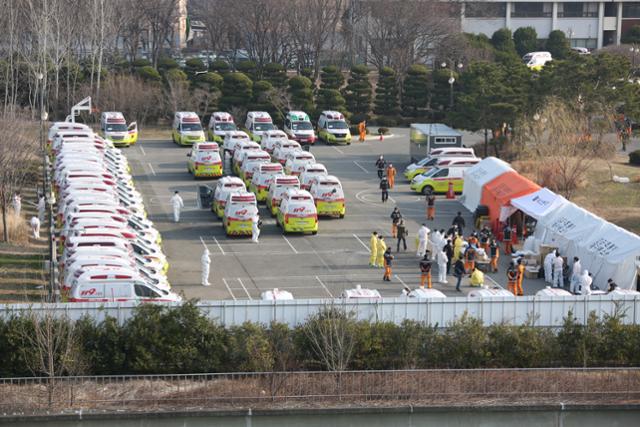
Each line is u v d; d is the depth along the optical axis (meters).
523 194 100.88
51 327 61.22
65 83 166.62
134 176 130.88
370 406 58.50
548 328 66.62
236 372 61.91
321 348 63.12
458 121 140.00
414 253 97.75
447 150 127.25
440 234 94.50
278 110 167.25
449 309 67.56
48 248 93.75
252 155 123.75
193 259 94.69
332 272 91.12
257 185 117.31
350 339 62.91
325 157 146.25
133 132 151.38
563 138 127.12
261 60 193.38
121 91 164.12
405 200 119.75
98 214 87.25
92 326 63.38
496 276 90.69
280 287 86.38
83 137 126.19
